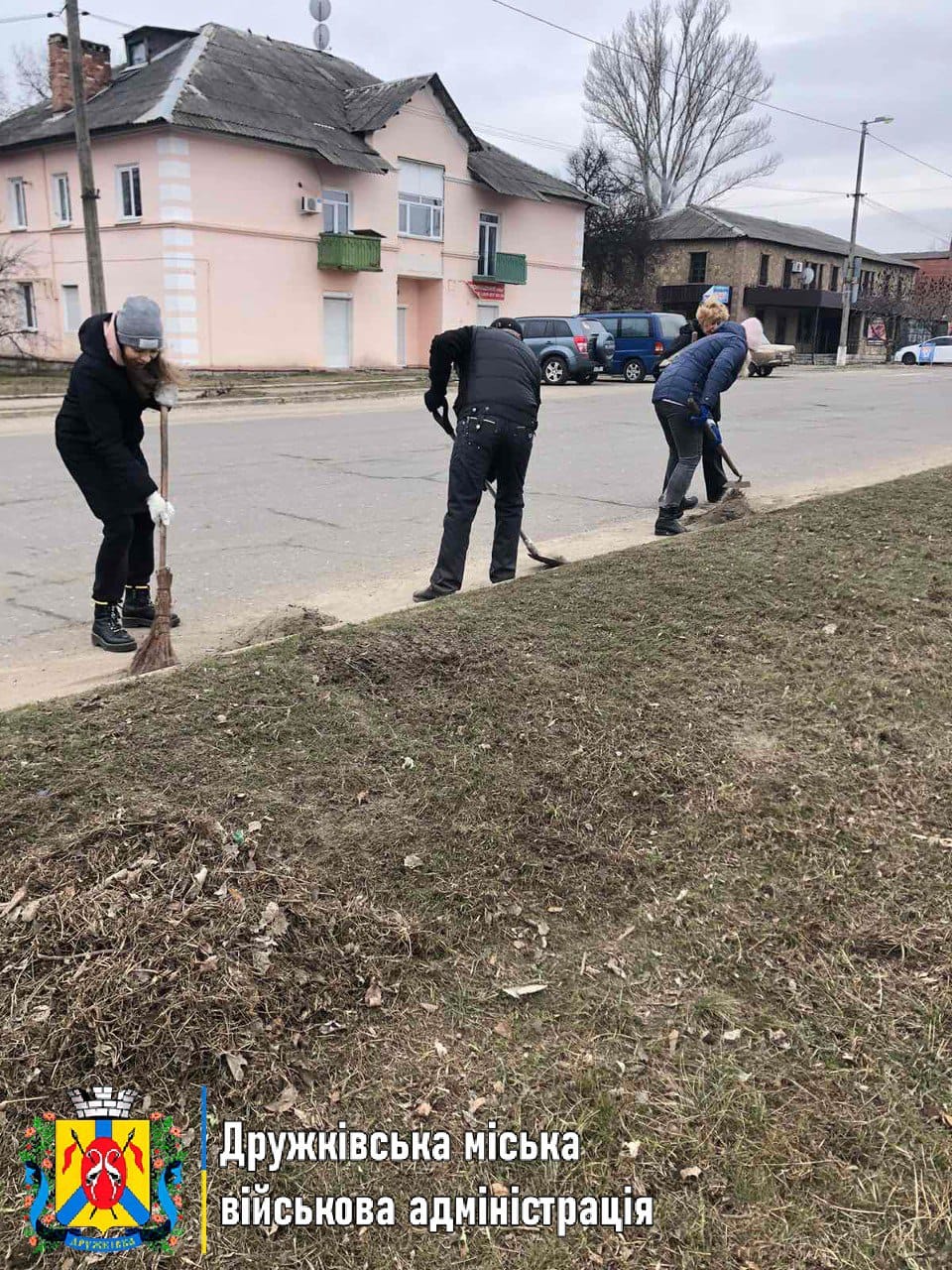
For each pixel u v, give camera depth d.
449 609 4.55
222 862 2.61
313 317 26.94
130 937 2.35
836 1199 1.95
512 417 5.16
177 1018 2.20
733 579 5.16
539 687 3.74
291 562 6.38
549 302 34.97
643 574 5.22
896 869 2.94
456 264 31.06
